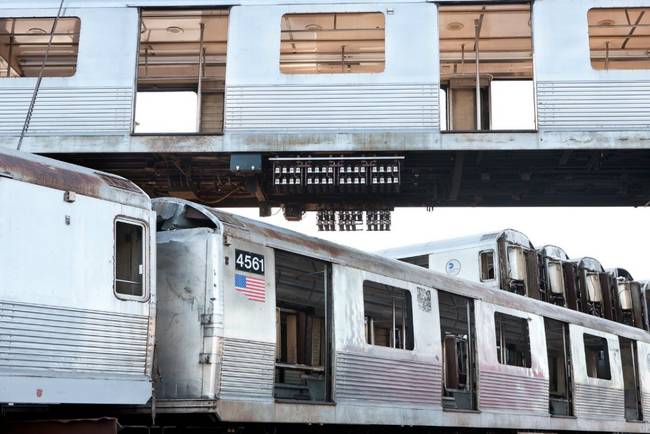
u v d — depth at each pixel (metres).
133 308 7.86
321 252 9.88
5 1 18.33
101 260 7.68
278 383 9.43
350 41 19.84
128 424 8.59
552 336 15.08
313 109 17.84
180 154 17.98
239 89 17.98
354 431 10.91
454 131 17.72
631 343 17.59
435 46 18.00
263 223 9.38
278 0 18.20
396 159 17.75
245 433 9.51
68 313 7.30
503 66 21.81
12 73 21.27
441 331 12.64
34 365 6.96
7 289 6.88
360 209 20.45
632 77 17.89
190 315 8.36
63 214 7.45
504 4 18.20
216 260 8.39
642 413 17.31
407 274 11.31
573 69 17.98
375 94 17.86
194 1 18.28
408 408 10.91
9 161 7.18
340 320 9.98
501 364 12.93
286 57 20.80
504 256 16.98
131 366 7.76
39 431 7.15
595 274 20.47
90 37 18.22
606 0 18.16
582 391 15.05
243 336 8.59
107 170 19.33
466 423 11.97
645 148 17.67
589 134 17.73
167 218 8.91
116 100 18.00
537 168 19.11
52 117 17.92
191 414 8.45
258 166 17.77
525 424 13.31
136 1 18.34
